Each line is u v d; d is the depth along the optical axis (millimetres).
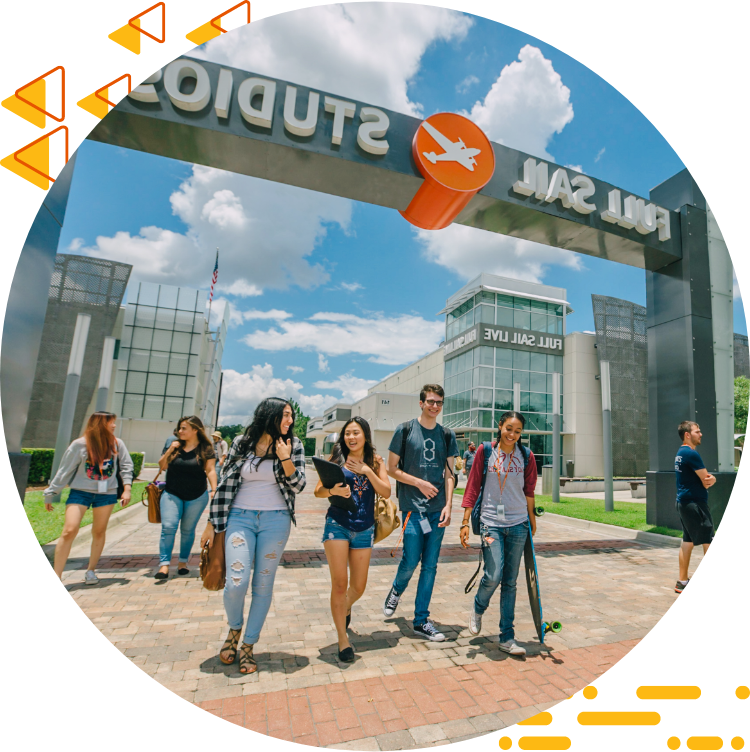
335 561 2203
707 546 3094
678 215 6332
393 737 1637
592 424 17141
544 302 18062
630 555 4754
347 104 4223
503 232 5508
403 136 4406
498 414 16906
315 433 41719
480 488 2484
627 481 14117
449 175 4383
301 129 3980
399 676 2068
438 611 2955
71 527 2777
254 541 2084
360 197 4805
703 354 6277
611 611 3021
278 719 1720
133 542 4559
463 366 18641
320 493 2270
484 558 2406
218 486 2105
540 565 4301
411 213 5074
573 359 17438
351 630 2590
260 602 2066
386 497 2400
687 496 3254
